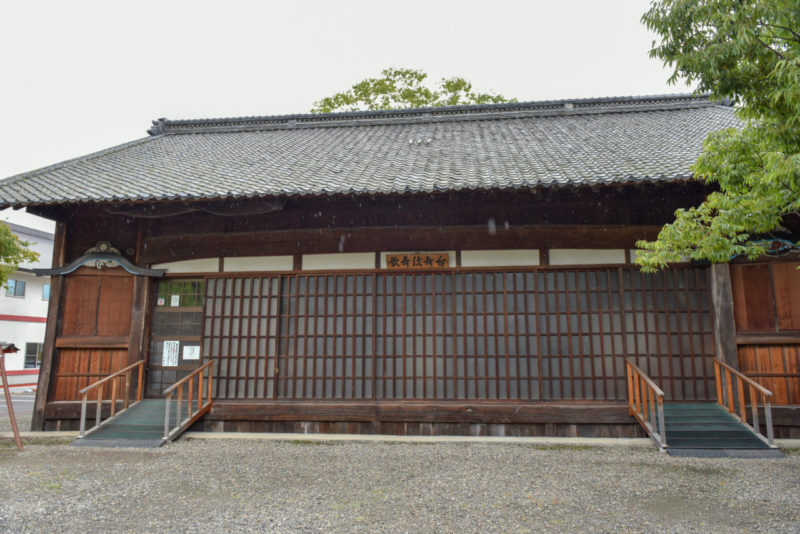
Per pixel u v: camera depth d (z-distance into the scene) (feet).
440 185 24.41
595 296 26.40
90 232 29.81
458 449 22.94
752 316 25.20
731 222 15.88
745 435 22.45
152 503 15.57
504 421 25.43
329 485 17.46
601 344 25.90
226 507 15.20
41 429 27.73
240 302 28.35
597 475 18.49
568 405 25.26
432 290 27.22
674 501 15.56
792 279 24.98
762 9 12.84
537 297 26.63
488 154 31.55
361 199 26.91
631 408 24.45
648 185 24.77
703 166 16.12
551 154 30.37
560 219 27.04
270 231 28.68
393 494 16.42
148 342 28.81
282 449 23.08
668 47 15.01
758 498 15.78
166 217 29.63
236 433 26.37
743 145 14.89
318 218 28.50
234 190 25.77
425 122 44.65
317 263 28.09
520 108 44.45
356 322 27.48
